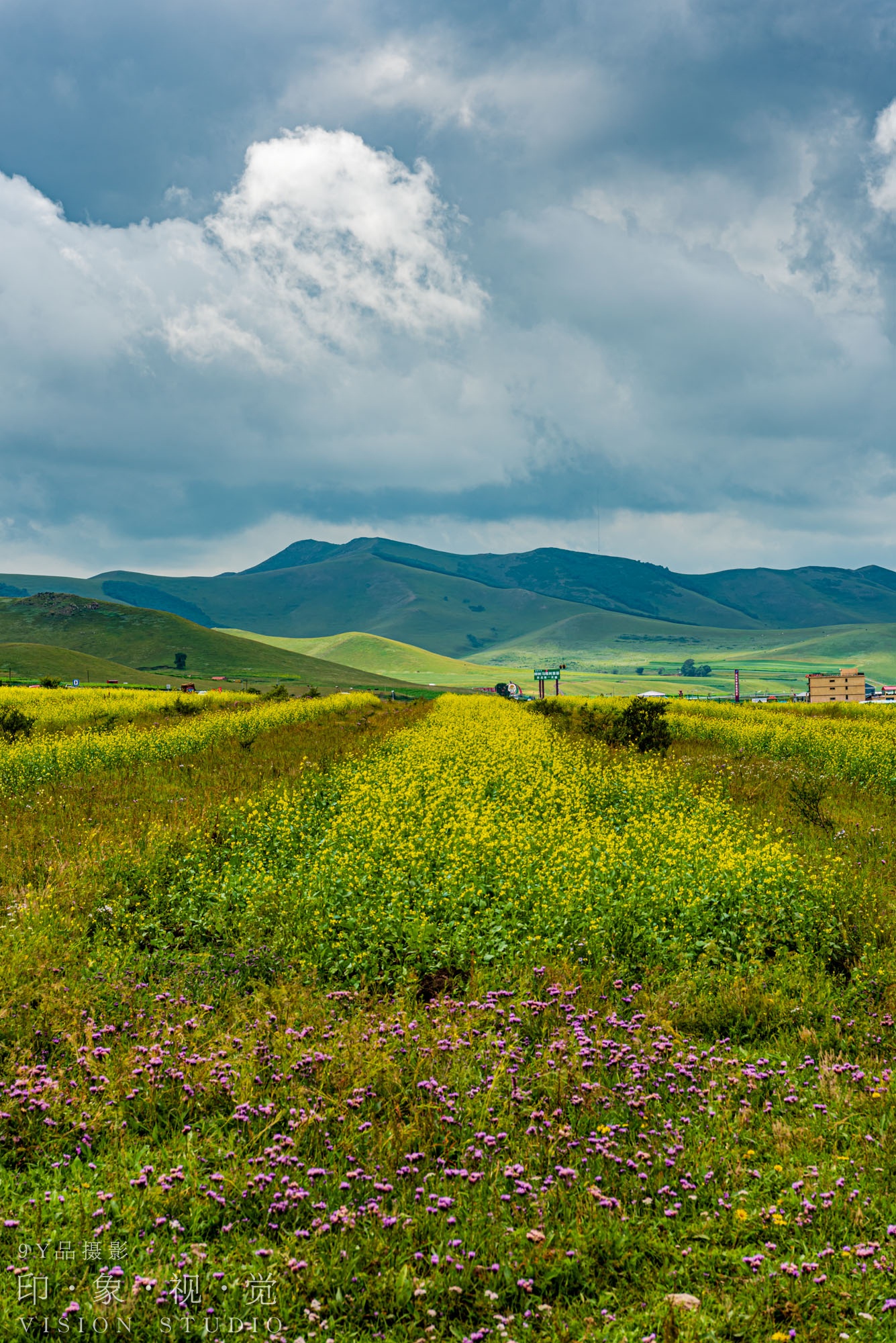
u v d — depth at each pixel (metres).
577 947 7.84
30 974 6.96
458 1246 4.03
